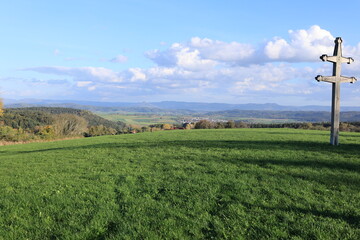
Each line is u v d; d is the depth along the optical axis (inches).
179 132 1487.5
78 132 2768.2
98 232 238.1
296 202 277.7
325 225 227.0
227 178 372.5
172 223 244.5
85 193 338.0
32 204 310.2
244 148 646.5
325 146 637.3
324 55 620.7
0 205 313.3
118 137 1365.7
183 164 484.1
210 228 235.0
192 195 312.5
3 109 2682.1
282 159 489.1
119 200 307.9
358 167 411.8
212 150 640.4
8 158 748.0
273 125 2596.0
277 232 219.9
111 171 460.1
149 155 610.5
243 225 236.4
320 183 338.3
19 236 238.5
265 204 275.7
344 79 646.5
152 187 347.6
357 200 279.3
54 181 409.4
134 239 221.0
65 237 231.1
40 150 953.5
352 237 208.5
